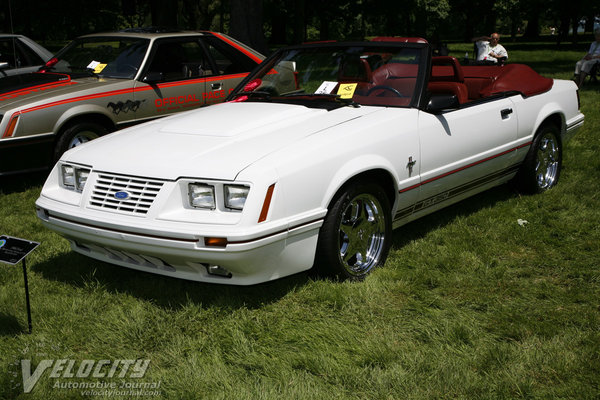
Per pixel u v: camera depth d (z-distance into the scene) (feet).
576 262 14.08
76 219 11.87
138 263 12.10
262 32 49.47
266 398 8.93
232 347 10.61
